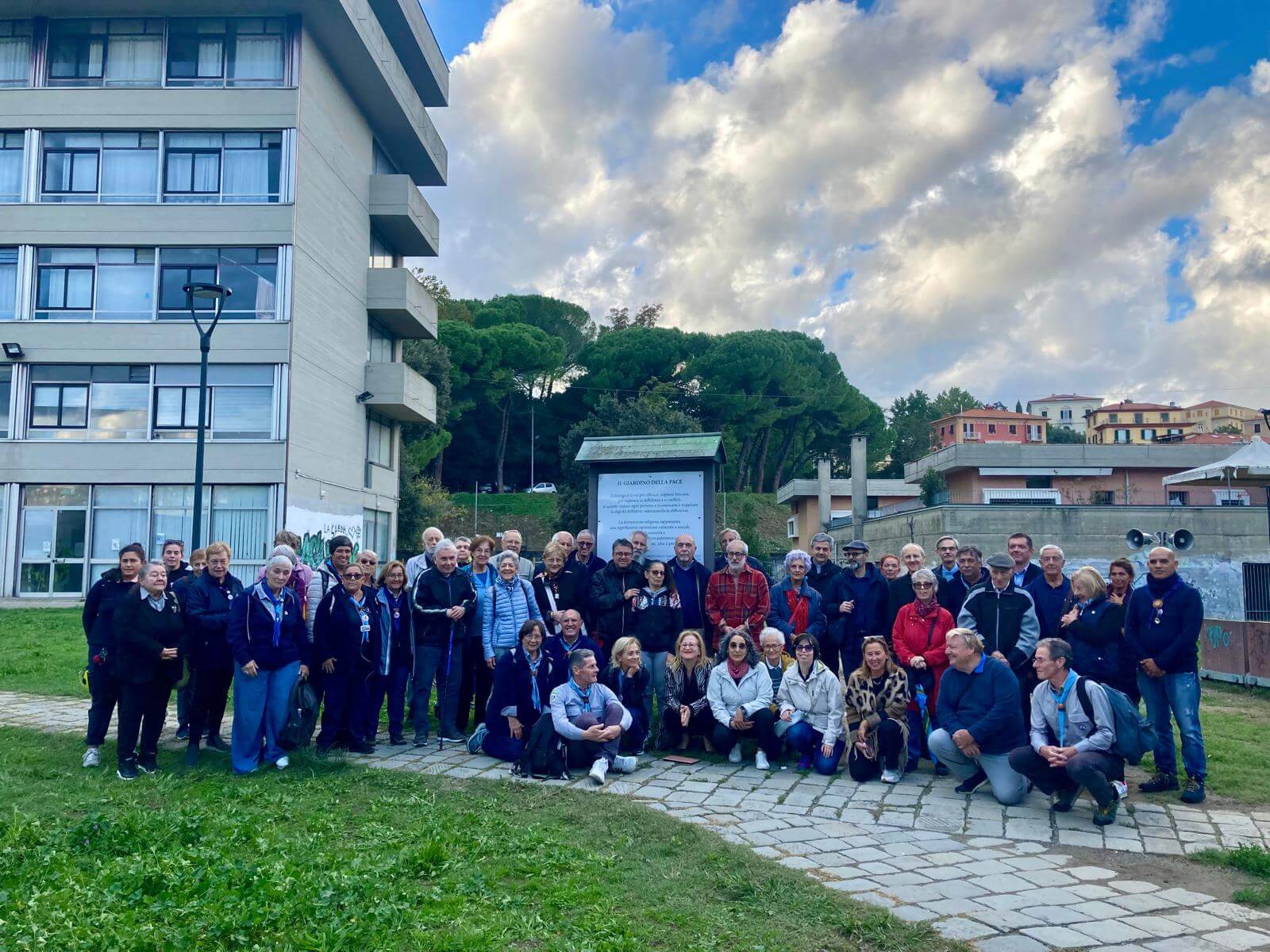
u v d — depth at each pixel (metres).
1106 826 6.29
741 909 4.57
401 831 5.75
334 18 24.28
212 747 8.34
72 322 23.44
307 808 6.31
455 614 8.58
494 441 67.69
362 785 6.97
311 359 24.77
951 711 7.26
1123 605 7.81
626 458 10.62
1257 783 7.37
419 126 30.97
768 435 65.75
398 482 32.88
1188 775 7.01
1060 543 28.08
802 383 63.91
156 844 5.28
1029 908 4.68
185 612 7.75
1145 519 28.16
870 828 6.18
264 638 7.57
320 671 8.22
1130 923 4.49
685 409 63.22
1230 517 28.08
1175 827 6.27
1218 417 122.38
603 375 62.91
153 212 23.67
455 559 8.74
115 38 24.30
